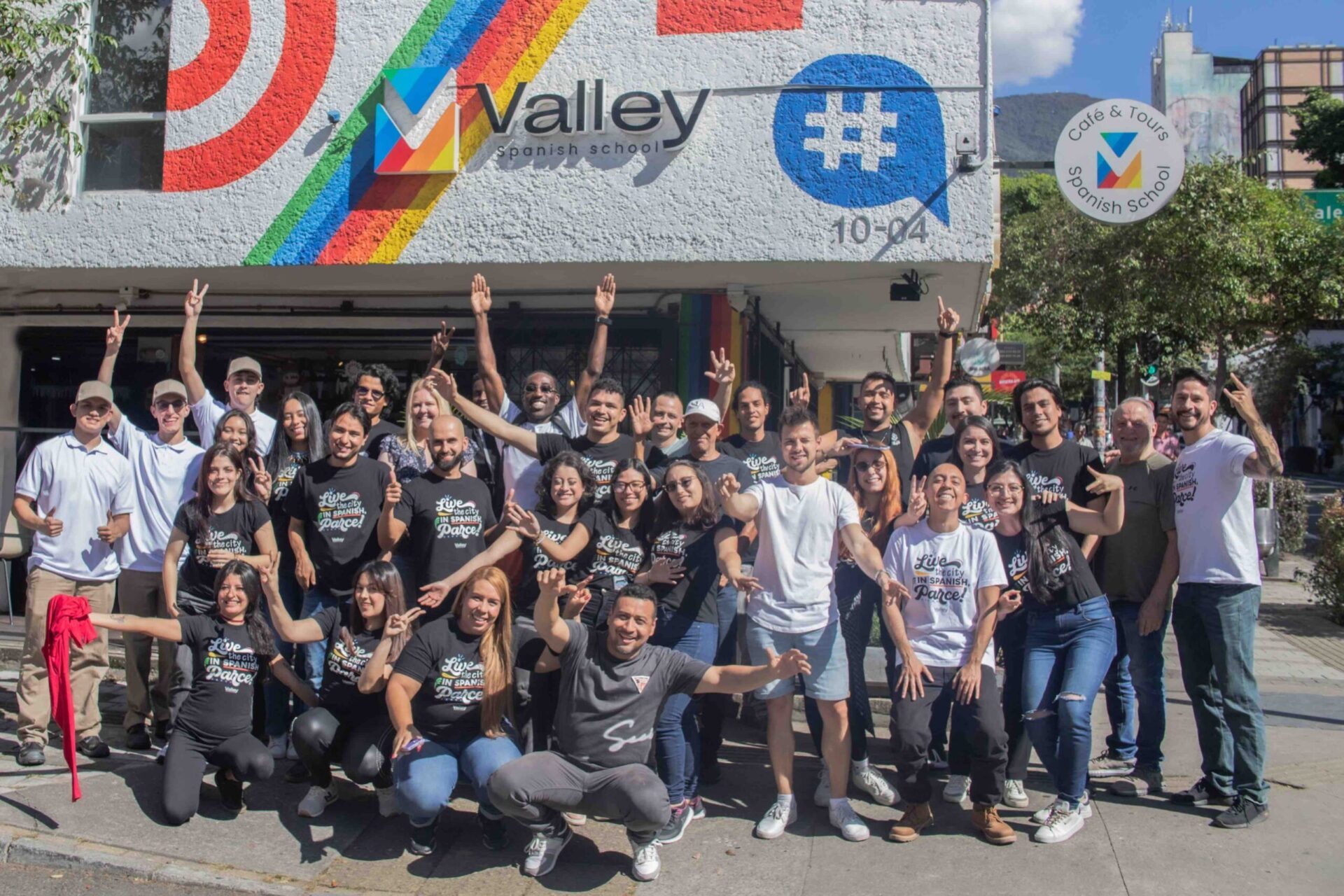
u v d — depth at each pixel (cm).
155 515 588
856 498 551
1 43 742
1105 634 484
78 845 456
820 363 1584
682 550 495
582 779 435
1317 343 3794
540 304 862
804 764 570
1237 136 7006
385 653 464
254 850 461
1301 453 4391
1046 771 552
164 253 739
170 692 550
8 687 701
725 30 686
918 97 669
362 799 513
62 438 573
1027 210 3469
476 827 490
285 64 727
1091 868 441
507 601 474
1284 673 830
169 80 742
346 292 861
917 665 468
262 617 512
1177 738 622
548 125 696
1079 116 728
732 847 467
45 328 934
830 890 426
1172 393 523
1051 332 1959
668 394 580
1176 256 1692
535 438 560
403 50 717
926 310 920
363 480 537
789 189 679
